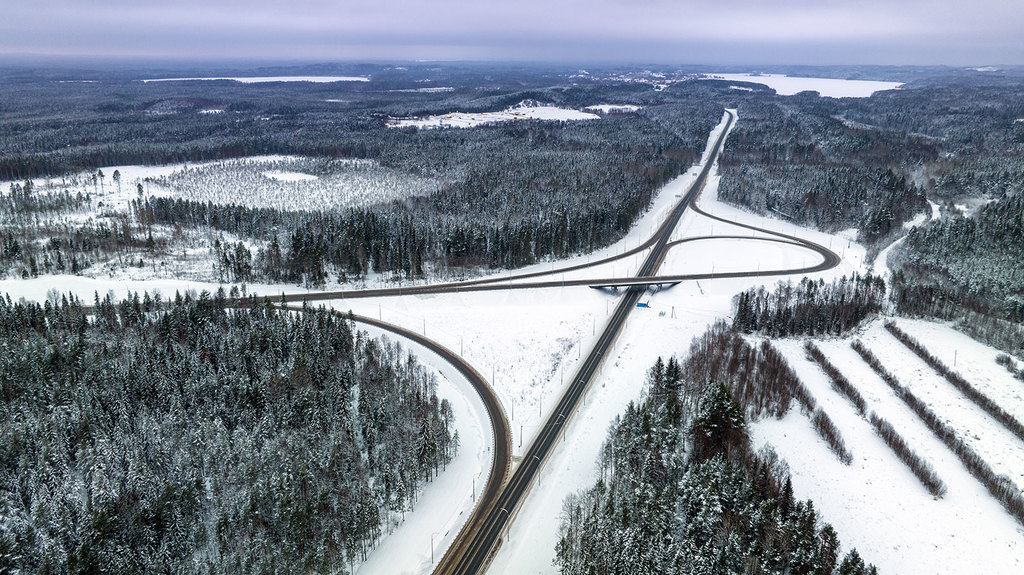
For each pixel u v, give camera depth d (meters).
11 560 77.81
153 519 87.12
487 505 99.25
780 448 108.62
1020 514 95.62
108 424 105.06
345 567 86.75
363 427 108.94
